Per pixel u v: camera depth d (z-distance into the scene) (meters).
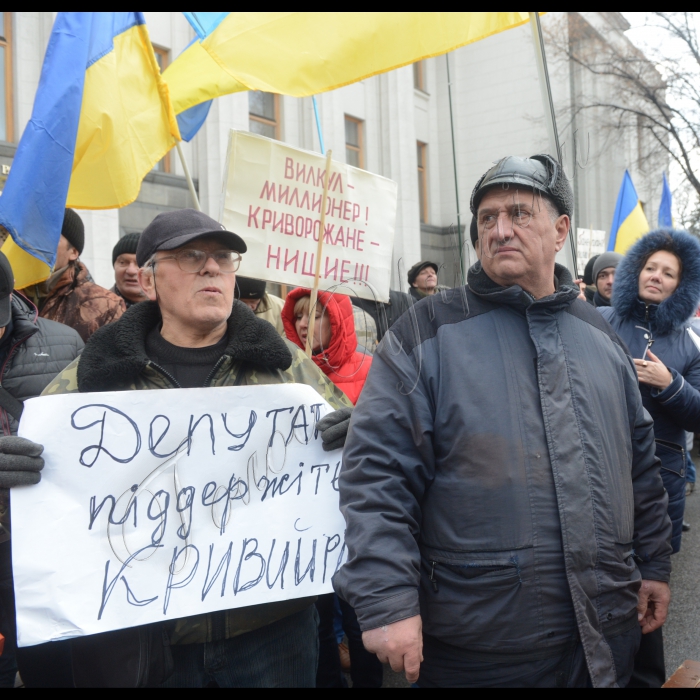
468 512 1.43
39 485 1.44
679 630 3.17
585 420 1.49
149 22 9.66
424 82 12.34
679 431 2.48
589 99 11.80
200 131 10.36
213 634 1.60
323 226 2.23
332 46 2.93
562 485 1.43
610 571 1.48
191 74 3.83
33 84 8.19
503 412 1.45
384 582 1.37
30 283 2.55
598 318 1.69
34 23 8.17
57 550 1.43
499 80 9.68
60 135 2.39
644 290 2.64
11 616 2.03
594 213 6.23
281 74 2.87
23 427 1.45
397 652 1.34
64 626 1.41
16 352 2.00
